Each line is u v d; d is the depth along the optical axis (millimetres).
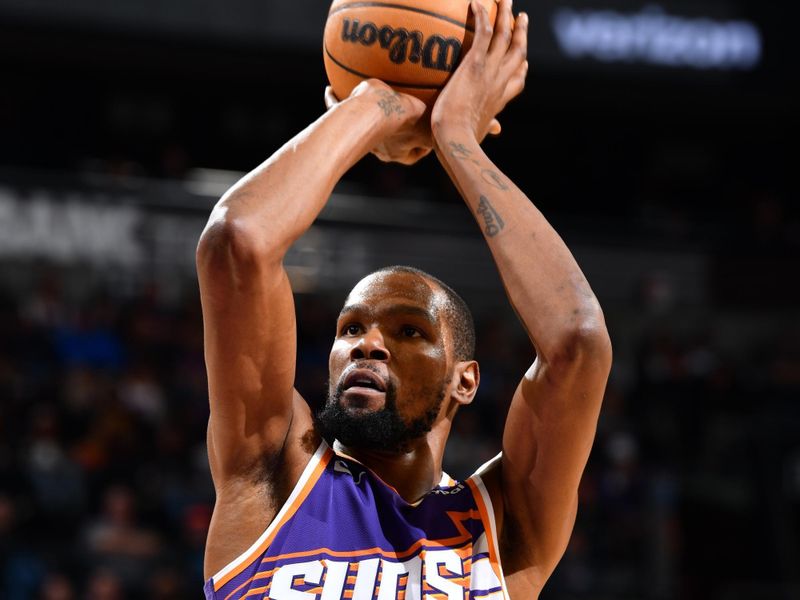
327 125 2678
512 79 3082
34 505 9930
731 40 16812
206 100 18562
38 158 17547
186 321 13703
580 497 11586
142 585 9508
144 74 17500
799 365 15258
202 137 18531
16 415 11141
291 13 15953
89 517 10055
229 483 2588
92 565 9477
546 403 2590
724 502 13016
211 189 14680
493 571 2545
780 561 12641
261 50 16219
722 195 19766
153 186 14391
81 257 14008
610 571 11055
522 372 13914
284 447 2641
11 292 13734
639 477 12148
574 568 10688
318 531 2521
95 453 10820
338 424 2664
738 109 18469
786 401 14180
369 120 2742
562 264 2643
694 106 18391
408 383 2707
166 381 12641
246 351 2506
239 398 2543
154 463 10875
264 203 2494
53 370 12227
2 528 9523
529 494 2666
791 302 16266
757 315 16281
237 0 15773
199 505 10500
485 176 2779
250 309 2469
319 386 12656
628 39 16547
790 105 18219
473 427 12094
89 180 14172
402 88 2904
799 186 19969
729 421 13875
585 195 19453
